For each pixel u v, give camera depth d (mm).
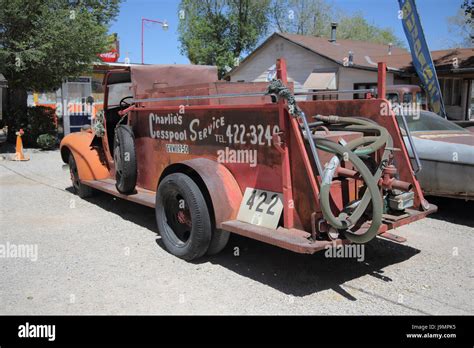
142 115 5910
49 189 8609
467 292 4109
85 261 4836
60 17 14625
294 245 3730
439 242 5488
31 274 4496
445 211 6895
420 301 3934
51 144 15930
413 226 6160
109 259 4887
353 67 17672
